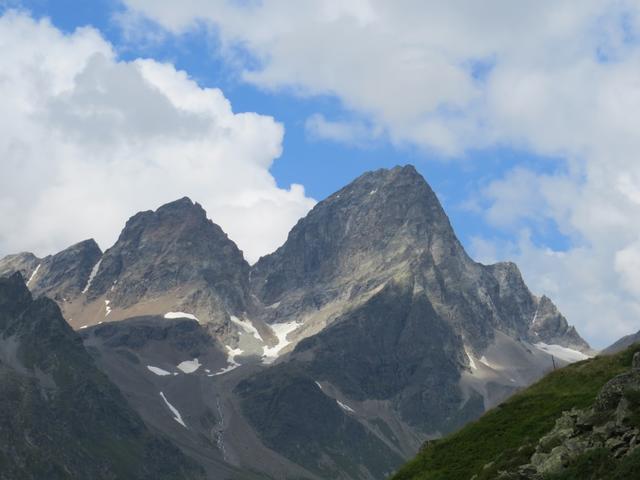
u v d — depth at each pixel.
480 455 103.38
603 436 72.50
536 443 89.19
